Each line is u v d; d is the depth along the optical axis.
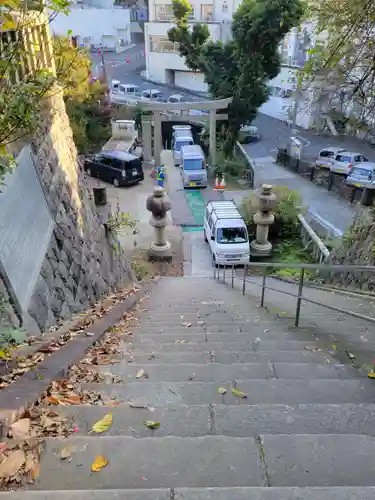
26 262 4.46
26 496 1.73
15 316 3.88
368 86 5.35
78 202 7.59
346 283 9.44
